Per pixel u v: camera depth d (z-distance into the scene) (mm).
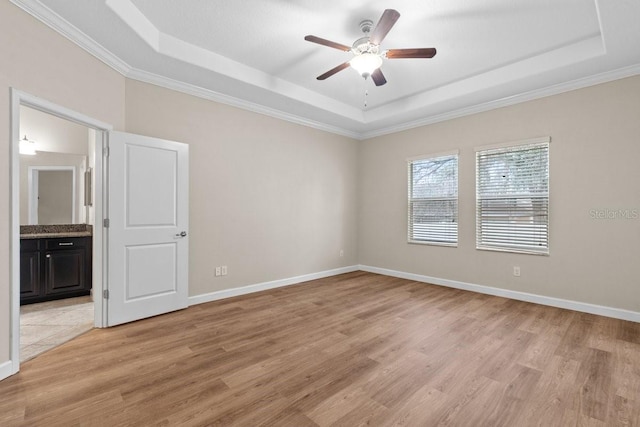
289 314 3299
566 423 1611
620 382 1986
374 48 2588
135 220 3051
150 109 3309
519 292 3838
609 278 3217
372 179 5547
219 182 3865
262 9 2504
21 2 2078
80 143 4422
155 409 1705
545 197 3658
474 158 4234
